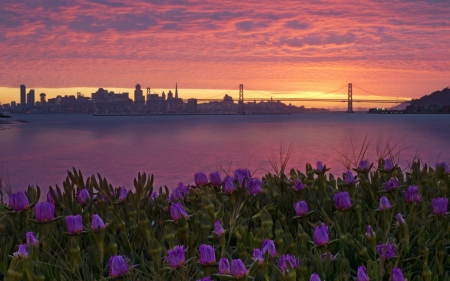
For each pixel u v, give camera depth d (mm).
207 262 2053
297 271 2135
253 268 1932
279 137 42094
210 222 2535
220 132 54219
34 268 2285
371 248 2457
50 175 16562
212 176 3441
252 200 3404
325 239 2299
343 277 2080
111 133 54406
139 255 2637
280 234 2410
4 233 2889
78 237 2541
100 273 2332
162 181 14734
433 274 2234
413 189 3053
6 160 22234
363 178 3541
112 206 3174
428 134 43219
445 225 2650
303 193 3441
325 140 36531
